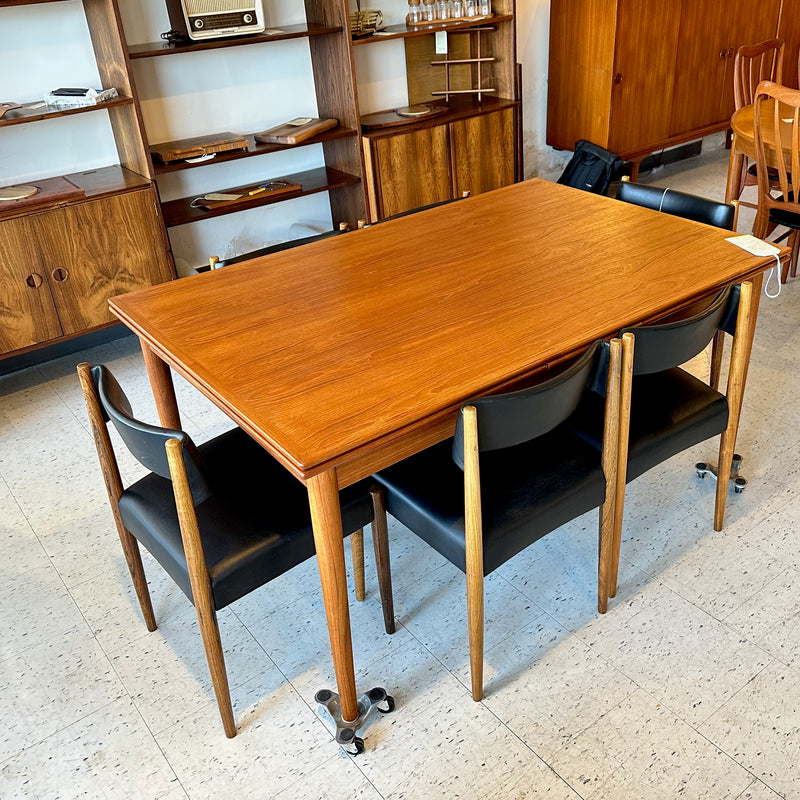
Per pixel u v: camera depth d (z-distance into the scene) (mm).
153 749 1751
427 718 1773
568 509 1759
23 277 3012
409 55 4156
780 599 2014
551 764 1652
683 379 2104
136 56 3041
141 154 3172
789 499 2342
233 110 3709
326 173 3953
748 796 1563
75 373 3342
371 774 1664
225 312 1959
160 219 3250
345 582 1580
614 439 1760
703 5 4375
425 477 1806
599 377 1701
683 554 2180
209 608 1594
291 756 1717
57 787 1681
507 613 2037
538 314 1812
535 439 1906
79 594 2193
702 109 4758
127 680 1924
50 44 3174
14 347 3094
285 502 1749
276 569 1669
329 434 1432
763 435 2611
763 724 1704
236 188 3650
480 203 2607
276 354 1731
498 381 1563
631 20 4105
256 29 3383
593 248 2166
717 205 2434
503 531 1658
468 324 1791
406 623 2035
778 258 2051
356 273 2129
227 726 1750
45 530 2439
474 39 4188
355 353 1706
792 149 2930
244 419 1511
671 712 1743
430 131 3855
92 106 2979
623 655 1892
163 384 2127
